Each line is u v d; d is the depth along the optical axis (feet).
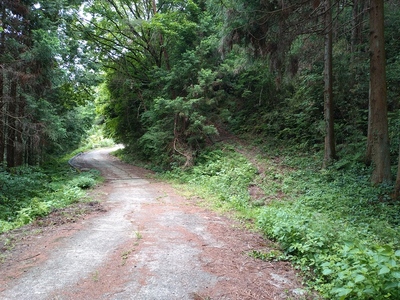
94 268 13.78
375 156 30.66
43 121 39.29
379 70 30.04
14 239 18.07
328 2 32.78
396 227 22.20
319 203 29.32
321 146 47.73
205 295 11.48
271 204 30.48
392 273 9.09
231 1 36.88
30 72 37.22
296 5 31.89
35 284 12.16
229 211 27.20
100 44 74.23
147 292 11.57
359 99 44.65
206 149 56.65
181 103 53.31
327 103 39.45
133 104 83.41
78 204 28.89
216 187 37.86
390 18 41.55
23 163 53.52
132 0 74.33
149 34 71.15
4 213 28.96
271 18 33.76
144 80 76.64
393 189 28.43
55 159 75.46
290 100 56.59
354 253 11.62
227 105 64.44
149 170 64.64
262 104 64.80
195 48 62.13
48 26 39.99
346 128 44.80
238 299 11.27
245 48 40.93
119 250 16.16
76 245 16.96
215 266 14.29
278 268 14.44
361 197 28.73
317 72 50.44
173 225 21.71
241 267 14.34
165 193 37.42
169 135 57.62
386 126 30.42
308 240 15.49
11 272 13.34
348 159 38.32
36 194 36.76
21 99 38.83
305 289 12.16
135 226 21.24
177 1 64.23
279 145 54.19
